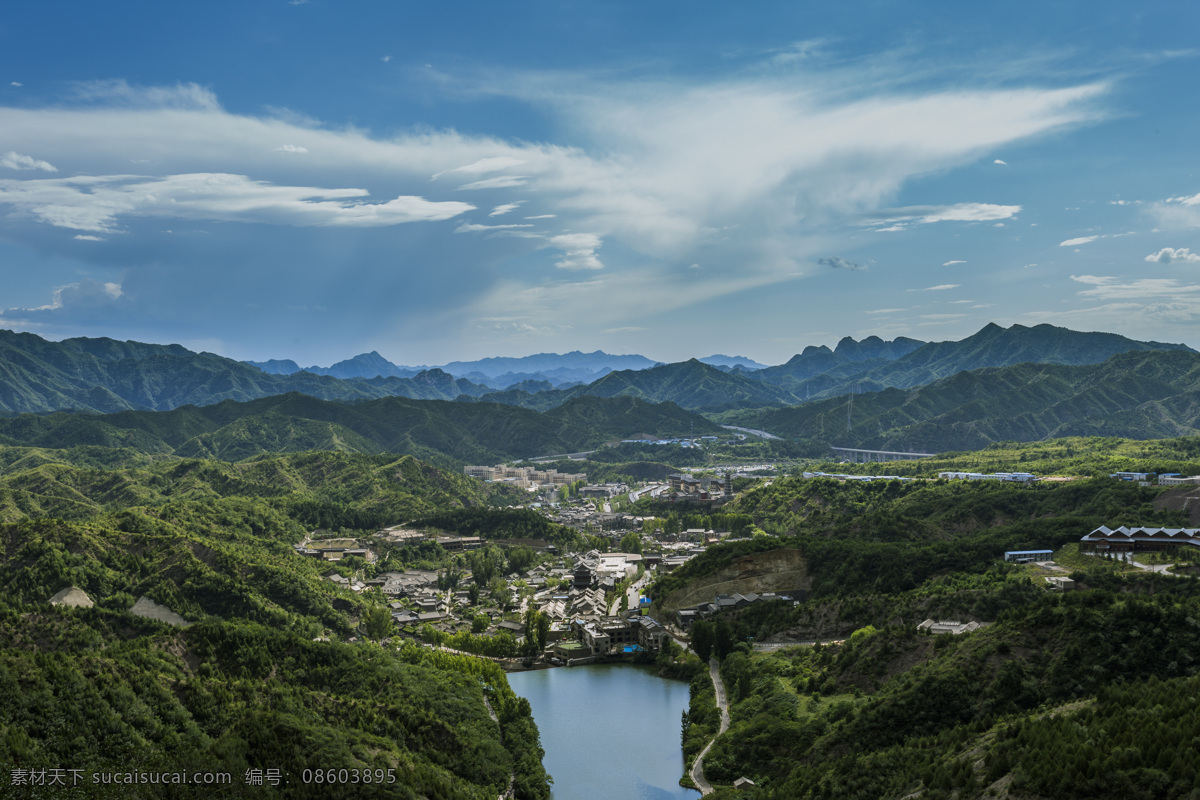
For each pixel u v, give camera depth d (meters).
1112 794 139.25
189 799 170.88
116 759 178.38
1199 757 137.38
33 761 169.38
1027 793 147.00
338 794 180.25
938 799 159.00
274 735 193.38
